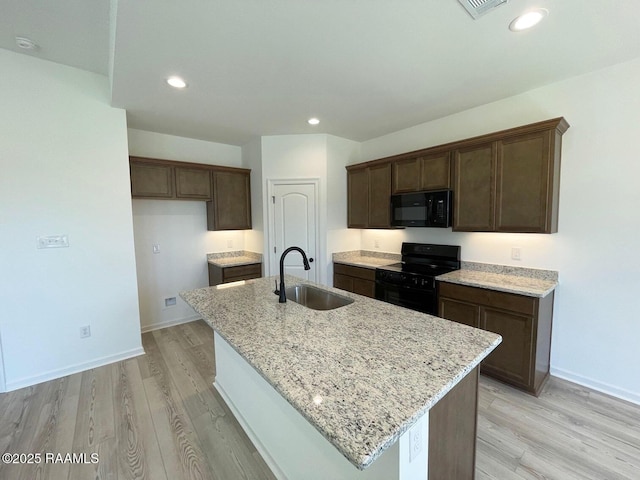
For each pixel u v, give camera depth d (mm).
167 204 3852
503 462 1694
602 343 2355
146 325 3734
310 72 2213
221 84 2385
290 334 1474
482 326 2531
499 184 2553
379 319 1676
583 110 2336
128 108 2855
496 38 1820
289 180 3932
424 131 3443
